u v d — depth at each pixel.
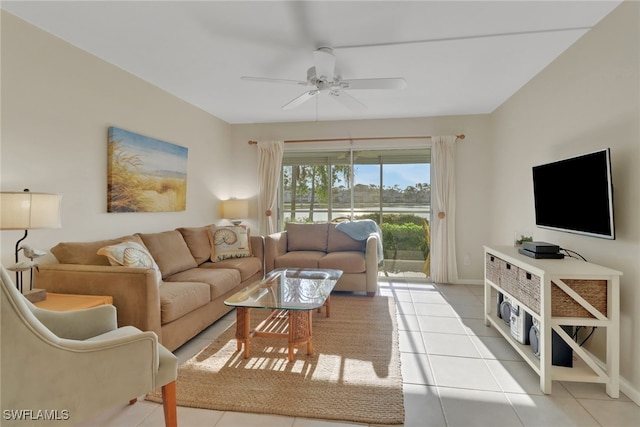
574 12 2.10
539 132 3.08
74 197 2.54
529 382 2.04
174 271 3.08
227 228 3.96
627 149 1.96
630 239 1.93
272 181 4.94
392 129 4.75
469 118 4.55
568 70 2.59
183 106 3.92
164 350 1.60
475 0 1.97
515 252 2.56
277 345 2.57
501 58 2.78
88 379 1.30
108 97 2.84
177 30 2.32
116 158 2.88
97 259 2.38
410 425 1.64
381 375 2.10
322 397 1.86
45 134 2.32
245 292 2.54
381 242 4.44
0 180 2.06
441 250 4.56
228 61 2.84
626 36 1.97
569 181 2.38
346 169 4.96
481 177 4.52
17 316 1.15
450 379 2.08
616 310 1.87
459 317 3.20
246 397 1.87
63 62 2.45
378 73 3.08
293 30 2.32
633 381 1.88
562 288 1.90
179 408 1.78
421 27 2.27
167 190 3.57
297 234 4.56
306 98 3.02
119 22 2.22
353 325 2.98
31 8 2.04
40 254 2.04
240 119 4.87
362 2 1.99
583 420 1.68
